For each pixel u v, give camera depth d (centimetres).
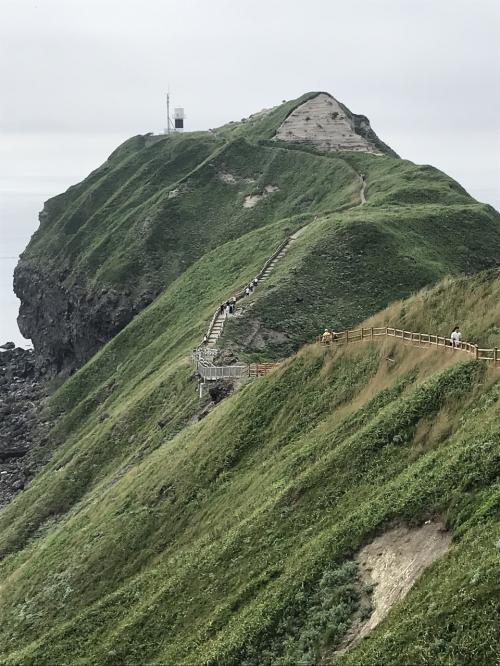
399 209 9994
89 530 5059
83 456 7319
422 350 4097
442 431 3278
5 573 5909
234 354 6869
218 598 3253
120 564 4434
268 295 7825
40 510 6925
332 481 3438
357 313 7712
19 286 17675
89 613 3884
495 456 2767
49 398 12125
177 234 13350
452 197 10650
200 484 4569
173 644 3184
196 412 6044
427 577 2470
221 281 10162
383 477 3241
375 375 4272
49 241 17275
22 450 10462
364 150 14362
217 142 16950
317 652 2562
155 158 17388
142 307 12338
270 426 4622
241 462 4516
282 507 3500
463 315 4331
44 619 4406
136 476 5434
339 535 2948
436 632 2191
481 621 2133
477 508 2622
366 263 8412
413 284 8162
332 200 11931
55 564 4966
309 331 7381
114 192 17525
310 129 14988
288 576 2945
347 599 2689
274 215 12738
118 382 10000
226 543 3559
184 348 8206
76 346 14212
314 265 8356
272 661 2653
